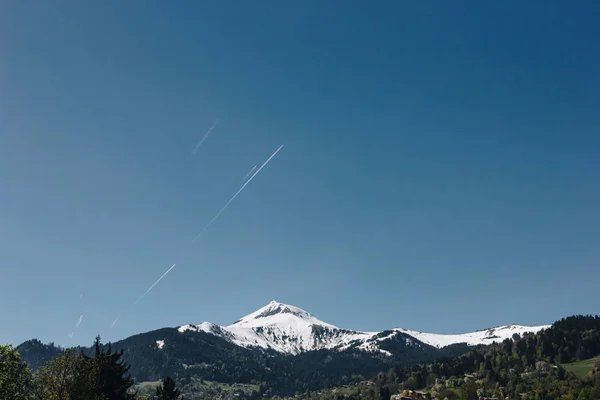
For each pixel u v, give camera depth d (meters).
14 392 82.81
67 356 101.88
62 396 96.19
